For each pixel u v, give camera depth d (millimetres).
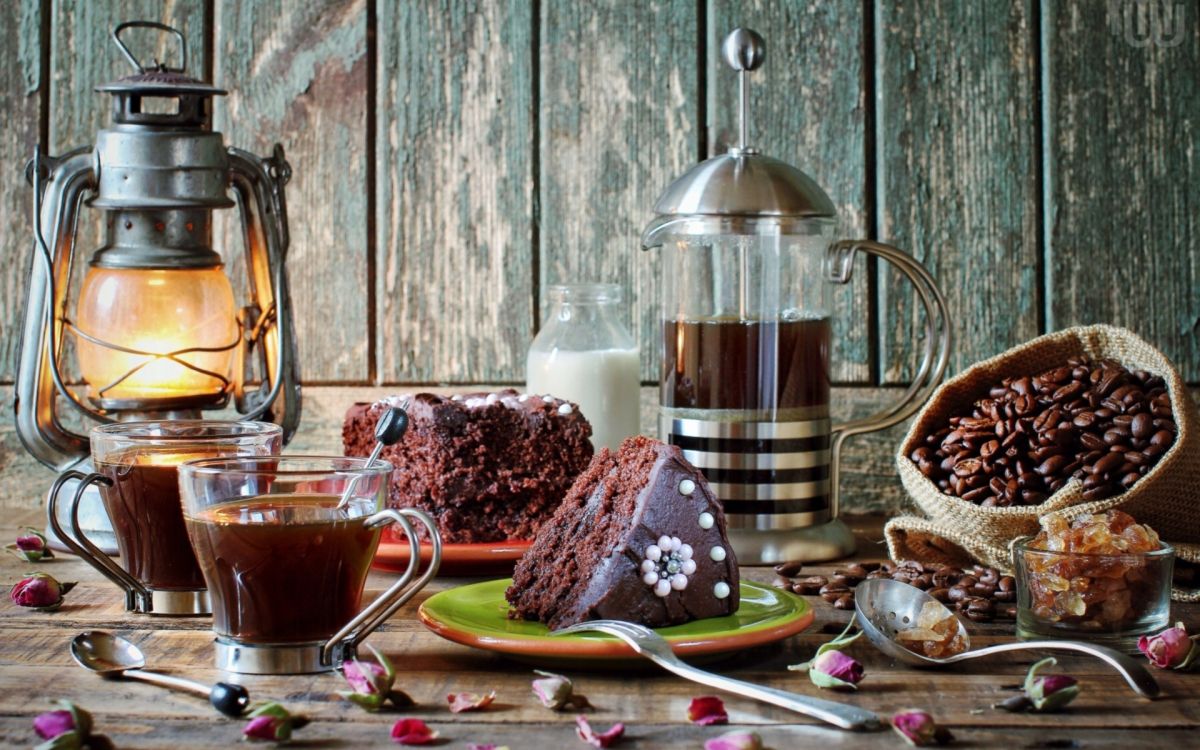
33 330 1614
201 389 1650
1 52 1802
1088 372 1604
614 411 1706
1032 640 1425
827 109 1786
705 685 1367
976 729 1313
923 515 1790
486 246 1807
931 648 1396
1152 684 1345
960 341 1792
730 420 1609
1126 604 1410
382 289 1811
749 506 1613
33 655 1412
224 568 1371
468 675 1381
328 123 1805
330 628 1383
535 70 1798
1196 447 1538
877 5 1781
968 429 1594
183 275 1630
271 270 1651
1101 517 1436
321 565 1371
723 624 1423
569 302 1717
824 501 1637
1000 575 1536
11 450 1815
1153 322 1783
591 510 1444
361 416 1654
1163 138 1776
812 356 1619
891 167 1786
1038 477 1559
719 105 1790
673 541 1421
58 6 1803
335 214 1810
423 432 1604
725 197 1594
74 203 1615
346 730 1312
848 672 1359
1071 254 1784
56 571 1587
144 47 1806
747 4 1786
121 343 1624
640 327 1807
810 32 1783
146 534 1471
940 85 1782
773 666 1395
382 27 1800
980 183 1783
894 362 1792
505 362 1812
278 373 1637
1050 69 1777
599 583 1412
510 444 1611
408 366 1813
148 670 1383
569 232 1804
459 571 1568
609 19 1791
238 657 1380
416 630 1454
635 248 1802
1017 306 1787
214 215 1807
